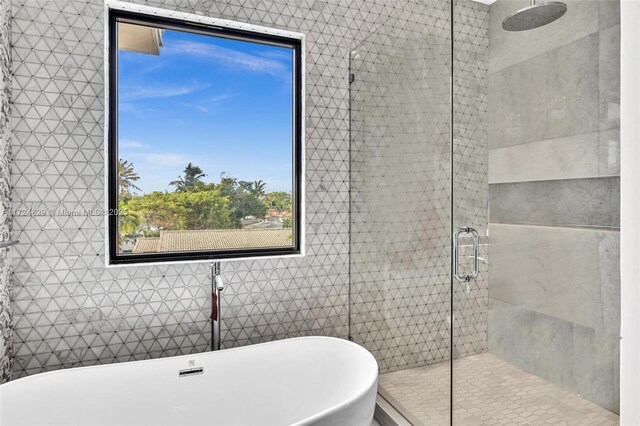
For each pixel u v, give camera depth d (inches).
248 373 77.6
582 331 56.9
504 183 64.2
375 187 89.3
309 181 92.7
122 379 70.1
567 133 57.7
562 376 58.7
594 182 55.5
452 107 69.4
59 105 73.8
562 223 58.6
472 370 68.3
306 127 92.0
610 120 53.8
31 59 71.7
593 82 55.3
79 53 74.9
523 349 62.4
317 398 80.7
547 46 59.4
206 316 84.7
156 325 81.0
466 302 69.2
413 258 78.9
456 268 70.2
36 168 72.6
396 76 82.2
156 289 80.8
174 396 72.6
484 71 65.9
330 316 95.9
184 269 82.8
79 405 67.0
